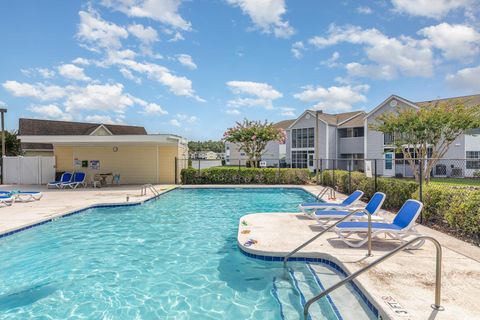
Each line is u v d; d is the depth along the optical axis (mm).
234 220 10148
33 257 6418
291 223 8008
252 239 6527
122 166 20938
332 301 4328
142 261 6180
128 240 7672
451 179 21172
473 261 4957
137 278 5344
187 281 5207
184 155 23969
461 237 6496
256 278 5277
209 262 6086
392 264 4887
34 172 20562
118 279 5305
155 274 5520
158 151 21016
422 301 3580
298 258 5738
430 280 4207
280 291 4801
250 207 12875
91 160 20938
